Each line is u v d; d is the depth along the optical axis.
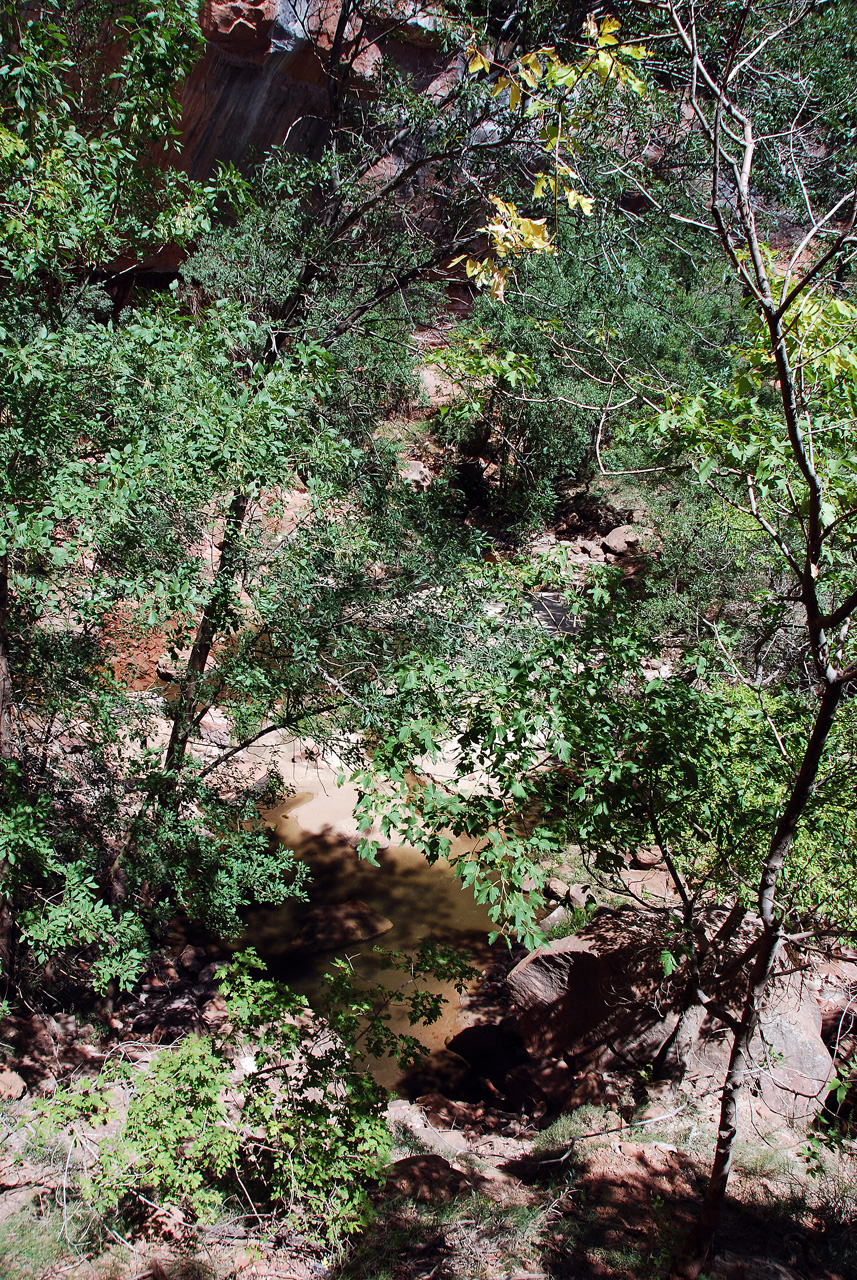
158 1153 6.09
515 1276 6.01
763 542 12.23
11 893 8.47
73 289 8.55
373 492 9.63
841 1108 7.80
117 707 9.18
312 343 7.77
